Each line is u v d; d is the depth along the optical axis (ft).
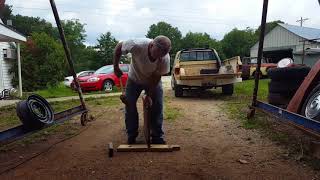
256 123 23.76
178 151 17.74
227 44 241.76
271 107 21.58
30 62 74.84
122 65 59.57
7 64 70.54
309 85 19.86
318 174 14.10
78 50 212.64
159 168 15.17
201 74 44.50
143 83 17.98
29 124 18.42
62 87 79.15
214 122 25.31
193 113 29.96
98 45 195.62
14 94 60.18
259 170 14.74
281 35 125.90
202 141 19.75
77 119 27.45
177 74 42.96
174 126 24.18
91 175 14.46
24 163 16.03
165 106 35.04
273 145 18.29
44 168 15.35
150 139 18.69
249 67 88.53
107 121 26.78
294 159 15.89
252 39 238.48
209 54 48.19
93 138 20.92
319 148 15.40
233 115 27.84
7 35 51.55
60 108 36.04
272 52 125.90
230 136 20.74
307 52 59.88
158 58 16.87
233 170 14.84
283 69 24.43
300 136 19.74
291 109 20.83
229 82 42.78
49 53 77.25
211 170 14.88
